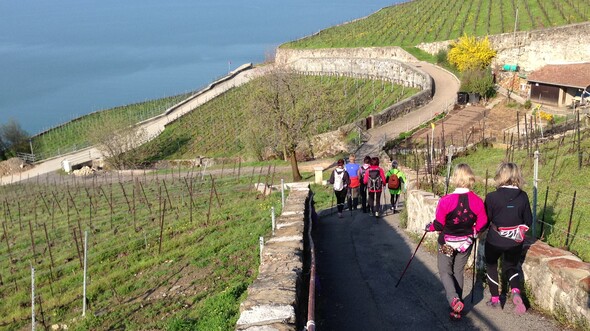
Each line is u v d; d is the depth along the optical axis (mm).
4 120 109500
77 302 12789
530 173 13055
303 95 30438
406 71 55688
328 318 7098
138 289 12703
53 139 70438
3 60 192500
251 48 196875
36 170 55438
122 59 190250
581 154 12781
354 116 50781
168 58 187500
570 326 5938
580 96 39094
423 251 9812
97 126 54969
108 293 12891
